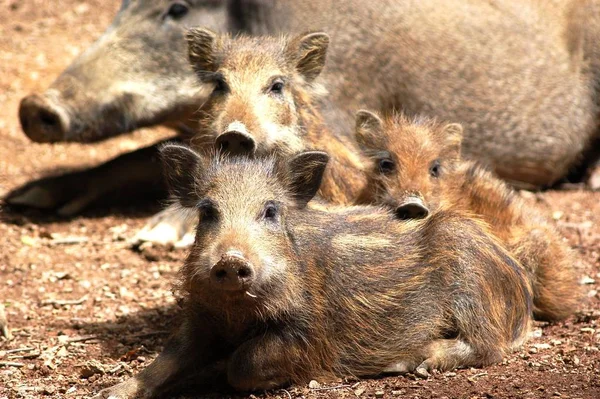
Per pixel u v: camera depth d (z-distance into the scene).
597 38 18.45
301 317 9.05
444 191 11.73
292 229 9.23
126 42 15.85
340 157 12.29
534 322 11.38
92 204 16.80
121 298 12.66
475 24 17.62
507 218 11.67
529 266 11.20
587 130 18.61
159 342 10.94
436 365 9.55
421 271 9.91
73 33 23.47
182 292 9.29
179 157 9.62
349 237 9.74
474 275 9.86
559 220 16.14
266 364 8.93
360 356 9.62
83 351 10.64
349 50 16.23
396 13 16.84
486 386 8.86
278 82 11.98
